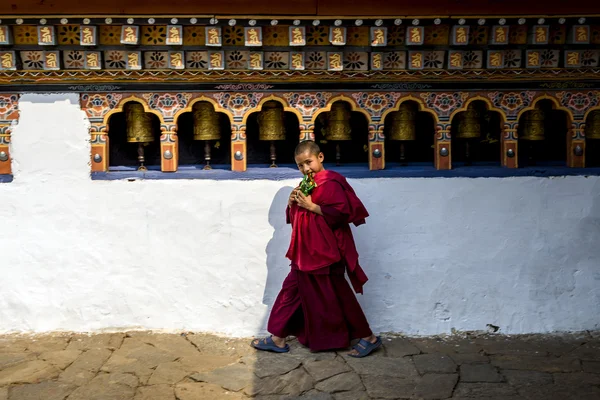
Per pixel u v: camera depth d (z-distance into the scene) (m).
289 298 3.96
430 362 3.80
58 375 3.58
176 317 4.29
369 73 4.23
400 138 4.41
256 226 4.29
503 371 3.65
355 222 3.89
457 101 4.30
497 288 4.35
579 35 4.09
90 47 4.05
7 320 4.26
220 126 4.43
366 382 3.50
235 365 3.75
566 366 3.73
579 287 4.37
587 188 4.36
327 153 4.80
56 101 4.21
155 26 4.05
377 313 4.33
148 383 3.49
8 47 4.05
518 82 4.29
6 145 4.24
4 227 4.24
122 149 4.68
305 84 4.23
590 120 4.47
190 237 4.27
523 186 4.34
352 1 3.95
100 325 4.29
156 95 4.22
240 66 4.17
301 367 3.72
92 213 4.25
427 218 4.33
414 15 3.99
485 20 4.00
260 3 3.93
